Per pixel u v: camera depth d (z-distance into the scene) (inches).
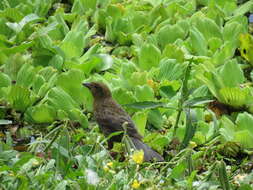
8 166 364.5
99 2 705.6
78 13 681.6
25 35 615.5
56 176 365.1
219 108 531.5
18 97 511.8
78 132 477.1
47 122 508.4
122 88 523.2
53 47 574.9
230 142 470.9
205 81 536.1
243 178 387.5
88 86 493.7
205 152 447.2
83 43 597.0
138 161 349.7
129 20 639.8
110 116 479.5
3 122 457.4
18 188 349.7
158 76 566.9
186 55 591.8
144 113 491.8
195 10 717.3
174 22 666.2
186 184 364.8
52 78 538.3
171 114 517.7
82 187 355.6
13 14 636.7
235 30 631.2
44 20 660.1
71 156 388.5
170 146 473.1
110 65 573.0
